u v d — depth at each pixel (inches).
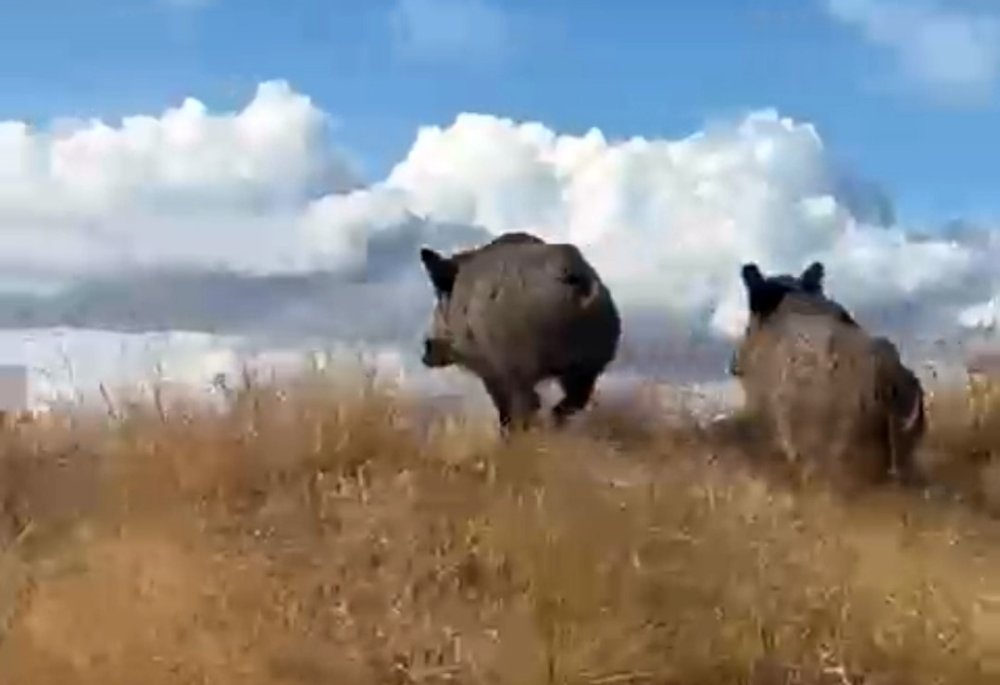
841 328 481.4
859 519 430.0
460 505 410.0
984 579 392.2
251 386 477.1
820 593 361.4
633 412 514.6
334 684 335.3
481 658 340.5
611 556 369.7
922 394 488.1
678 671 335.9
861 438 467.8
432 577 374.9
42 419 485.4
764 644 342.6
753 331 496.7
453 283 536.7
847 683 334.3
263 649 340.5
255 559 384.2
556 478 422.0
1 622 356.8
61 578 379.6
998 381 557.9
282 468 447.8
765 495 430.6
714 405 523.8
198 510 420.5
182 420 470.6
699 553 374.9
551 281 516.7
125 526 407.8
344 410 465.4
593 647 338.6
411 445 462.3
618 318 528.4
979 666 340.5
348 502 417.4
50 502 438.3
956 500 471.8
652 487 411.8
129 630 345.7
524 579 370.3
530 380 520.7
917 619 354.0
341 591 370.6
